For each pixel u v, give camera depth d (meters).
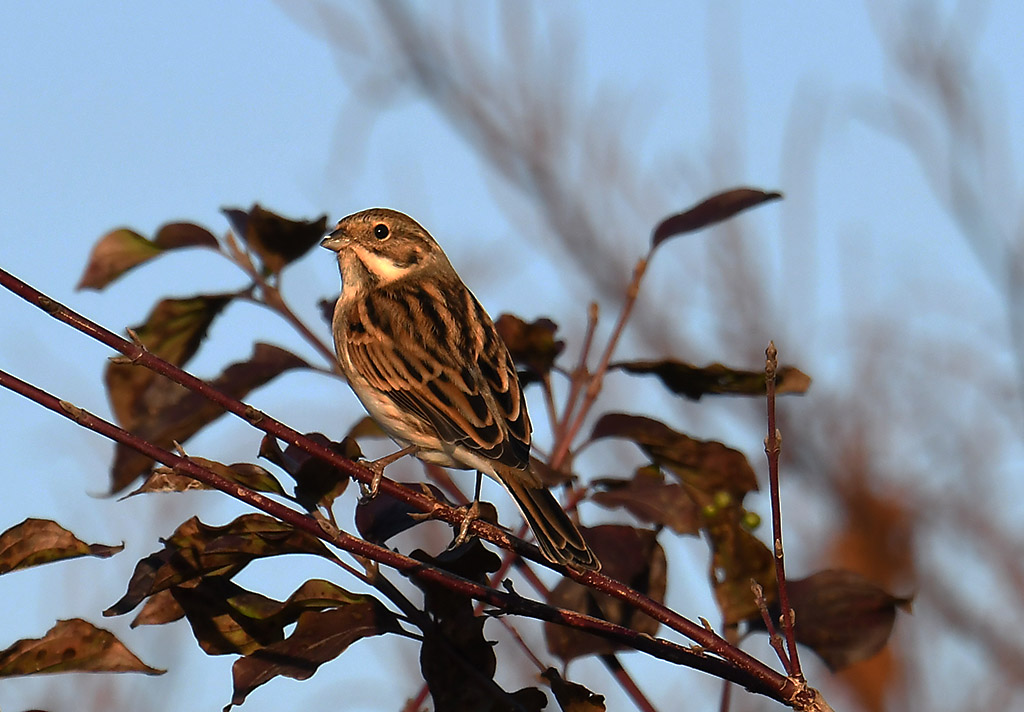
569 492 10.77
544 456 11.05
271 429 8.55
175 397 11.32
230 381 11.07
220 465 8.55
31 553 8.04
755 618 9.93
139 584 8.30
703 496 10.69
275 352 11.16
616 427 10.77
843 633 9.73
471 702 8.65
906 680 15.06
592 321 11.23
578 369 11.18
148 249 11.29
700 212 11.16
